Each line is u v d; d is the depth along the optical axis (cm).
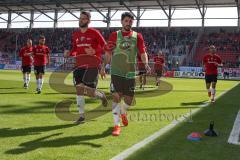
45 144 586
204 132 691
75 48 818
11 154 519
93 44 795
